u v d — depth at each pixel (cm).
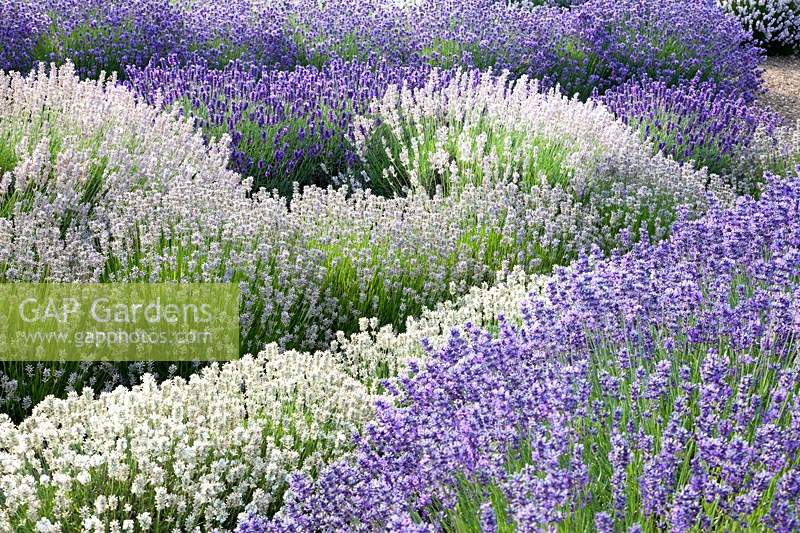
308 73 914
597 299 370
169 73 866
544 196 625
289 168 764
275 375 403
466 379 331
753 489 244
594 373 347
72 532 293
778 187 540
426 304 539
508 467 290
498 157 714
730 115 893
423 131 816
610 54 1154
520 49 1135
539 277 519
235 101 825
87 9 1059
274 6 1194
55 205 487
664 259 459
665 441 257
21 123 646
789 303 338
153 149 611
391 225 553
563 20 1218
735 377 322
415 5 1241
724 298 379
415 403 338
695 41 1192
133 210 511
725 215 491
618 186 649
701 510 245
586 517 261
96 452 320
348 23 1150
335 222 564
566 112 754
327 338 500
